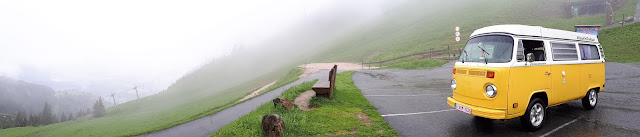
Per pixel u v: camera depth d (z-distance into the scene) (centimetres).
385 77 2206
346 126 703
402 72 2478
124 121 5262
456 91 675
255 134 632
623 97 903
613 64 1845
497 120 719
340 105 967
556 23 4988
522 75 569
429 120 773
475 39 664
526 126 604
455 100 682
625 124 632
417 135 653
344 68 3466
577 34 727
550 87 628
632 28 2855
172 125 1399
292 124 681
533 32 612
